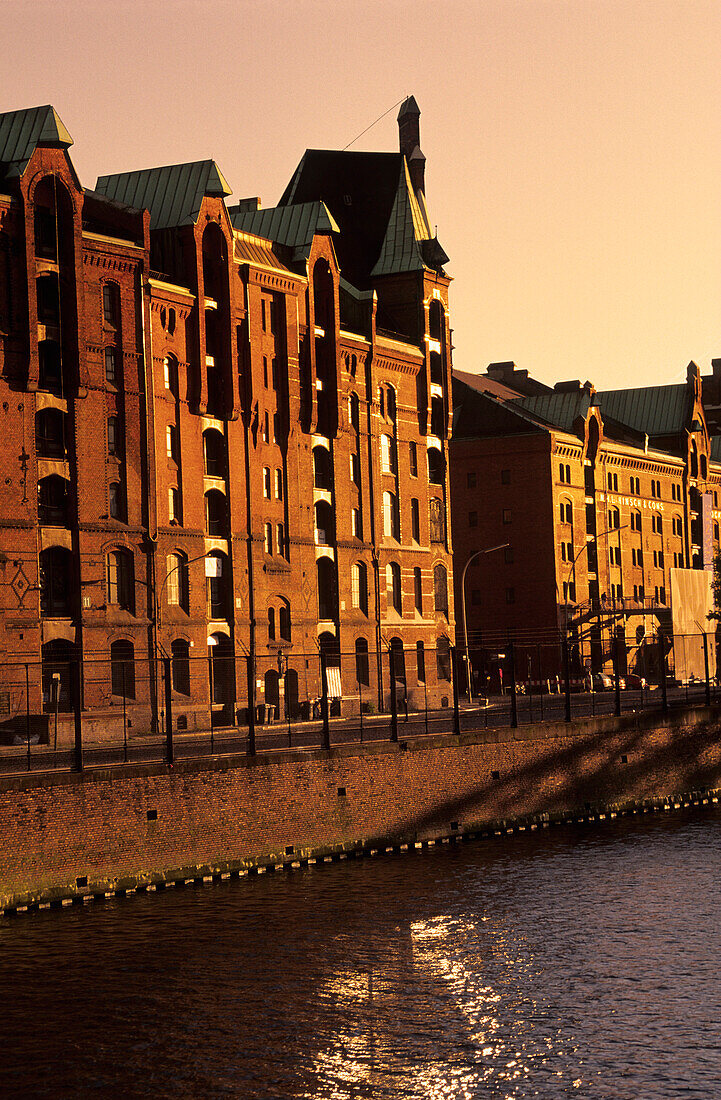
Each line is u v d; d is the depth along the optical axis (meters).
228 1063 32.53
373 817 56.31
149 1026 34.88
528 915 45.97
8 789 44.50
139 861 47.97
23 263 73.50
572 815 65.56
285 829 52.88
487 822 61.34
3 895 44.25
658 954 41.25
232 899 47.53
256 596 88.62
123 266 79.62
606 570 140.12
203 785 50.06
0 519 72.50
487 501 132.88
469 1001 36.88
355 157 113.69
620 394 164.75
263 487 90.69
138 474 80.12
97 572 77.31
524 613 131.00
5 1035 34.38
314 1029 34.69
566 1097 30.39
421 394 108.62
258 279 89.94
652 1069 31.83
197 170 86.62
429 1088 30.98
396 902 47.72
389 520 104.69
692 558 159.75
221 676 82.94
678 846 58.53
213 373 87.12
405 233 110.25
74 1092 30.97
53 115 75.12
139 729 63.94
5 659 72.19
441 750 59.56
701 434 163.00
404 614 104.94
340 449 98.25
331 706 87.44
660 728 71.12
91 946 41.47
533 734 64.12
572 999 36.97
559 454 132.75
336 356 97.12
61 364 76.31
